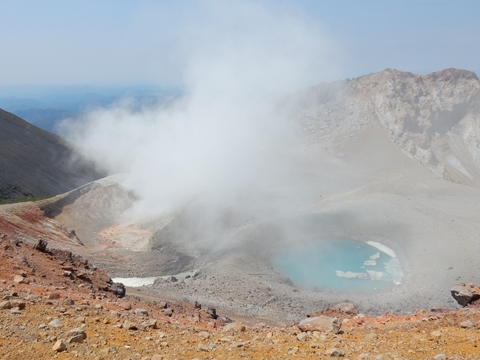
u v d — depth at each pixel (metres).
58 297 20.19
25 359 11.96
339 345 15.77
